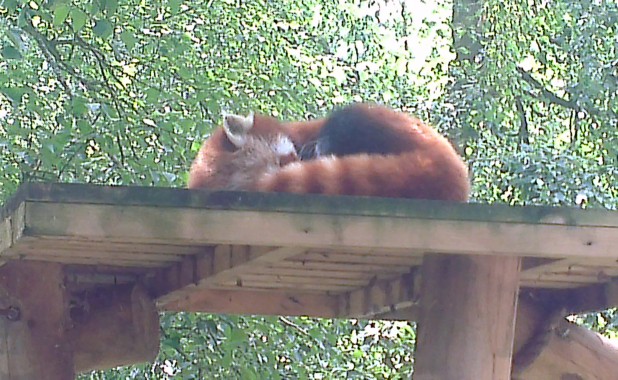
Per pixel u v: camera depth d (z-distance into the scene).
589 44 12.06
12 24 8.82
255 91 10.30
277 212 3.60
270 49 11.11
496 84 11.70
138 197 3.55
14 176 8.63
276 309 5.86
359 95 12.80
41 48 9.09
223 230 3.58
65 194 3.51
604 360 5.42
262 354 8.89
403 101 12.79
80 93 9.36
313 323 9.64
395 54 14.09
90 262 5.07
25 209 3.48
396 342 11.13
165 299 5.54
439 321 4.15
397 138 5.38
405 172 4.58
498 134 11.52
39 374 4.90
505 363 4.11
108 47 9.73
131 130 8.80
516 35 12.12
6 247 3.89
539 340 5.31
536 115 12.93
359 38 13.59
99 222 3.52
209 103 9.27
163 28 10.01
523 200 10.06
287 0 12.28
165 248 4.60
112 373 9.23
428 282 4.22
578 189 10.08
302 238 3.61
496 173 10.51
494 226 3.70
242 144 5.85
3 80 8.78
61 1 7.31
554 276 4.97
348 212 3.64
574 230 3.73
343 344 10.77
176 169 8.88
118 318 5.38
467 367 4.08
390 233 3.65
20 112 9.20
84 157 8.61
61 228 3.50
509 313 4.14
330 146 5.82
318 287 5.61
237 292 5.79
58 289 5.02
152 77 9.74
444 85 12.77
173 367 9.09
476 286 4.13
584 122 12.56
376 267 4.80
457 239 3.69
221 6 10.76
